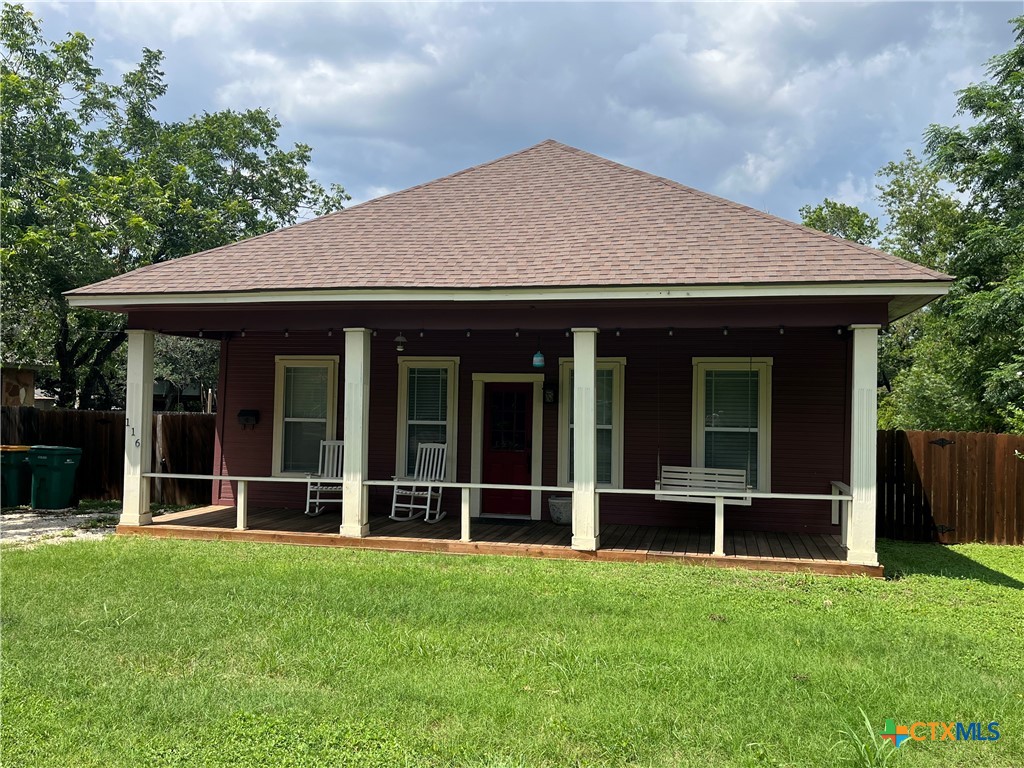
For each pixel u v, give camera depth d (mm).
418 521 11156
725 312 8797
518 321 9359
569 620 6457
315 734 4270
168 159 25656
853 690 4938
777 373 10750
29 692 4828
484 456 11781
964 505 11523
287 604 6836
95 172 22688
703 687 4953
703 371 10969
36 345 21344
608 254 9484
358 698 4750
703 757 4070
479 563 8742
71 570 8078
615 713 4527
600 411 11336
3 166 17344
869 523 8406
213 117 27234
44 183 17281
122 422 14477
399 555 9203
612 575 8172
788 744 4191
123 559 8664
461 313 9508
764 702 4738
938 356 18938
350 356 9758
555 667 5277
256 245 11094
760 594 7457
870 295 8203
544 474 11477
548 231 10352
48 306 17391
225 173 27266
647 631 6195
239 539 10055
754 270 8617
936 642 6066
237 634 5969
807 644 5945
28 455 13133
